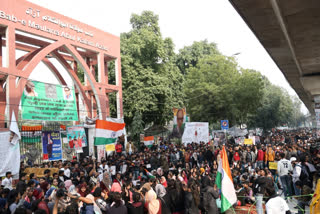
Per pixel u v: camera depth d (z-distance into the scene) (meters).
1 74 15.73
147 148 23.69
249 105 37.31
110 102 30.39
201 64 38.00
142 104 30.02
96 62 25.08
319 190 6.28
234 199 7.55
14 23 16.09
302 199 8.12
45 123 19.39
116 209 6.37
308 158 11.53
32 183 7.88
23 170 13.26
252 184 9.73
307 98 36.06
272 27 9.30
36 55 17.33
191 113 38.44
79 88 22.59
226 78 35.94
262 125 58.72
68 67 21.89
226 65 36.34
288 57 13.51
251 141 24.28
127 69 30.44
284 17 8.66
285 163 11.02
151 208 7.06
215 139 25.88
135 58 32.50
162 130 35.12
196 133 25.48
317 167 11.80
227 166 7.74
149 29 36.28
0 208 6.56
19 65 17.62
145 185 7.86
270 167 13.27
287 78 20.23
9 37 15.77
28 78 16.64
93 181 9.85
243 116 40.25
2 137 10.84
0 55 16.89
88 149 21.89
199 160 19.31
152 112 32.75
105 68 25.03
